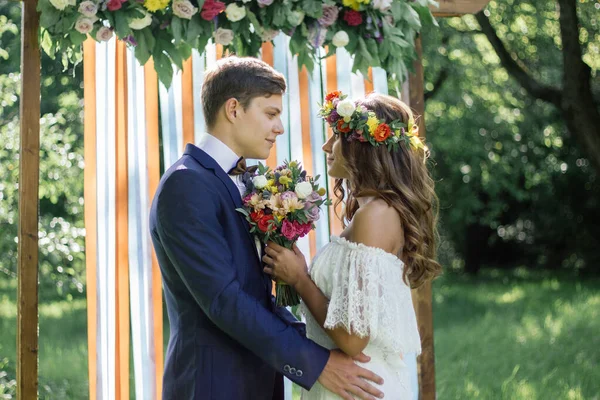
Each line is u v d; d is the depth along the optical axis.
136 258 3.53
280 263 2.68
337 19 3.21
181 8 2.96
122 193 3.55
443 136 11.27
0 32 5.89
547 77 9.38
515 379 6.38
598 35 8.69
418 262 2.69
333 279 2.61
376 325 2.51
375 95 2.81
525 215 12.38
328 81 3.69
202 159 2.71
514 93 10.48
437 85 10.41
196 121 3.57
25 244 3.11
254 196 2.68
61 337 7.60
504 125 11.27
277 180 2.74
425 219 2.74
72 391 6.13
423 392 3.56
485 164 11.61
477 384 6.30
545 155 11.72
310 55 3.34
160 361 3.53
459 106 10.97
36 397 3.12
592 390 6.00
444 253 12.74
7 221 5.78
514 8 8.91
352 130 2.72
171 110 3.58
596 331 7.89
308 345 2.61
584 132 8.05
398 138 2.70
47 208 8.45
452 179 11.92
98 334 3.57
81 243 5.43
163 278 2.80
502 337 7.90
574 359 6.90
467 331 8.27
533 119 11.12
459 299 10.27
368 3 3.15
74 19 2.95
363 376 2.63
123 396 3.54
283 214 2.65
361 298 2.54
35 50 3.12
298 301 2.80
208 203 2.61
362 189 2.71
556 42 9.29
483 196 12.44
